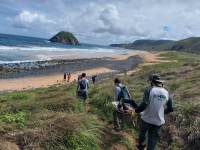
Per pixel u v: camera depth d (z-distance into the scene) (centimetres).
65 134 760
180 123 957
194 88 1409
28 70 5406
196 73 2083
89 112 1168
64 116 865
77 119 857
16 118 920
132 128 987
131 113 992
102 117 1095
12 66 5619
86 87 1492
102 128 928
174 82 1733
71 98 1216
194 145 855
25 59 7094
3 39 15475
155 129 703
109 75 5269
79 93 1490
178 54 13862
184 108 1036
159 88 702
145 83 1894
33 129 779
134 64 7900
